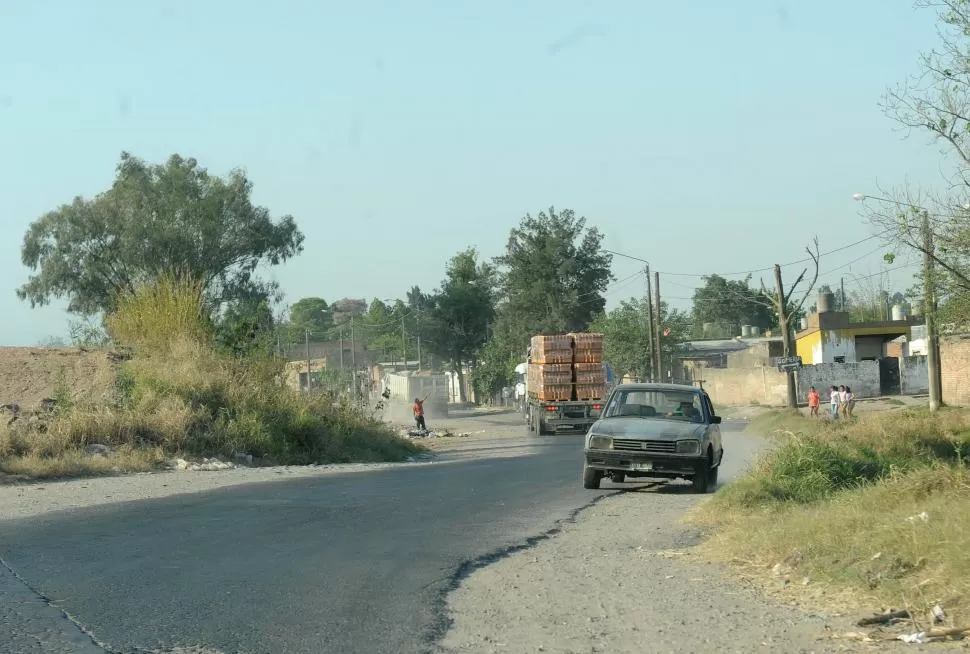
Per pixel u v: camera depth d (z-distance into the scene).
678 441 15.85
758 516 11.23
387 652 6.34
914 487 10.95
